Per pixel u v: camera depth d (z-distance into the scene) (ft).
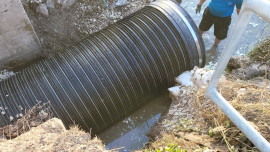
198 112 13.35
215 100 9.98
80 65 14.89
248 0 7.20
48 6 19.66
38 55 19.07
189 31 15.78
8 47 17.22
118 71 15.10
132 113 17.44
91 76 14.79
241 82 13.44
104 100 15.07
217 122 11.48
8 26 16.02
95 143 9.56
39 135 9.68
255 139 8.73
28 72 15.39
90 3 20.85
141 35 15.52
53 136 9.68
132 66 15.26
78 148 9.27
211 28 21.90
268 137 10.07
